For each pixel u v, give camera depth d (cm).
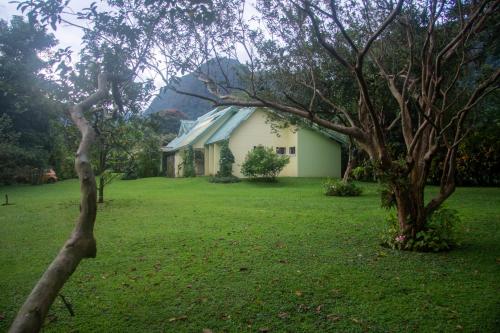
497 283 516
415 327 398
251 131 2648
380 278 543
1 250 737
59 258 209
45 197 1761
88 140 244
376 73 903
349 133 706
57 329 406
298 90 902
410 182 691
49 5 290
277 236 812
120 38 325
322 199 1464
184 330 402
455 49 707
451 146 672
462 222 911
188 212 1170
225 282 537
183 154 2920
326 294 488
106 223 994
